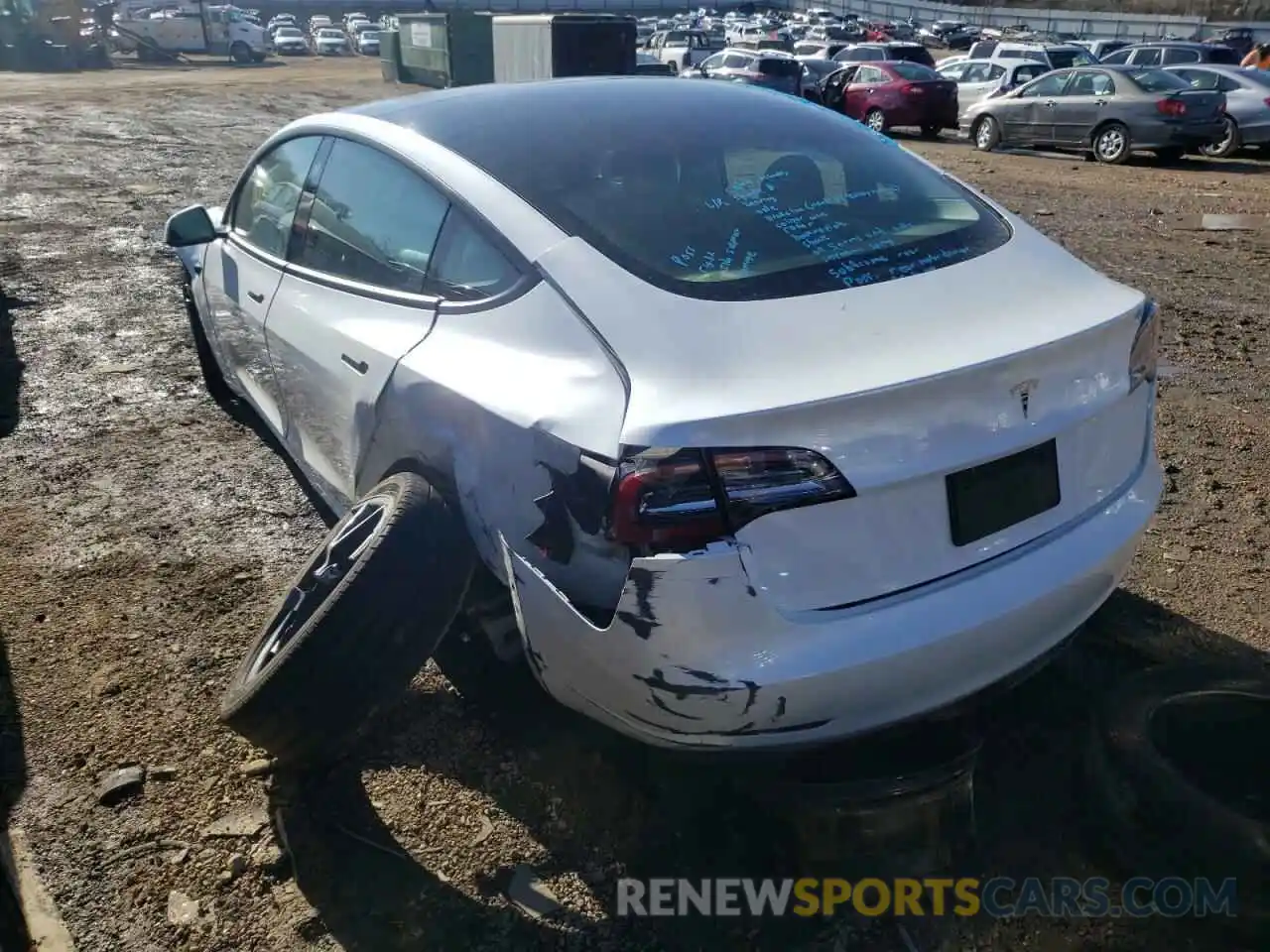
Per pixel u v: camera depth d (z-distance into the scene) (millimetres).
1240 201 11602
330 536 2793
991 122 17984
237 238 4184
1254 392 5367
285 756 2533
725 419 1974
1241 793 2396
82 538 3965
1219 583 3527
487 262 2625
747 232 2555
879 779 2350
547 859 2471
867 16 78312
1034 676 3035
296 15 78688
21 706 3016
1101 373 2430
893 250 2574
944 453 2133
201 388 5527
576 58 25500
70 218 10117
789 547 2033
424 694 3012
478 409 2414
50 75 35156
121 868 2469
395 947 2260
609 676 2160
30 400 5367
